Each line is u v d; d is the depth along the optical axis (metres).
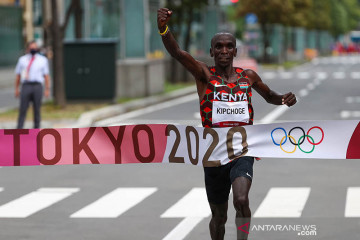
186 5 80.81
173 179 26.47
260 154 15.27
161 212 20.78
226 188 15.15
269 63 157.62
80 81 55.03
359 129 15.82
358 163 30.11
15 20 95.50
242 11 157.50
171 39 14.30
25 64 38.03
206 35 97.31
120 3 62.91
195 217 20.09
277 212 20.50
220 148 14.98
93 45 54.88
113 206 21.70
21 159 16.41
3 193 23.97
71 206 21.77
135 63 62.03
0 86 81.12
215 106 14.79
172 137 15.87
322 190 23.95
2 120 44.44
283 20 155.75
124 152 16.30
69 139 16.38
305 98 62.66
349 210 20.73
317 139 15.75
